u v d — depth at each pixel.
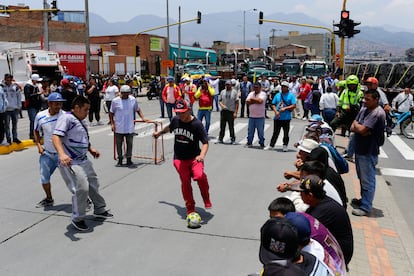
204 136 5.73
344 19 18.73
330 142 5.81
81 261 4.69
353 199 6.84
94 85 15.88
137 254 4.87
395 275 4.52
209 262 4.68
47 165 6.36
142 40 58.19
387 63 22.64
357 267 4.66
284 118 10.97
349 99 9.72
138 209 6.38
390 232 5.71
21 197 6.91
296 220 2.57
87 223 5.80
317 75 39.91
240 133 14.23
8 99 10.75
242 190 7.46
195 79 27.77
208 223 5.84
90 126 15.66
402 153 11.72
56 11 24.62
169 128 5.86
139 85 38.75
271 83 21.16
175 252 4.93
